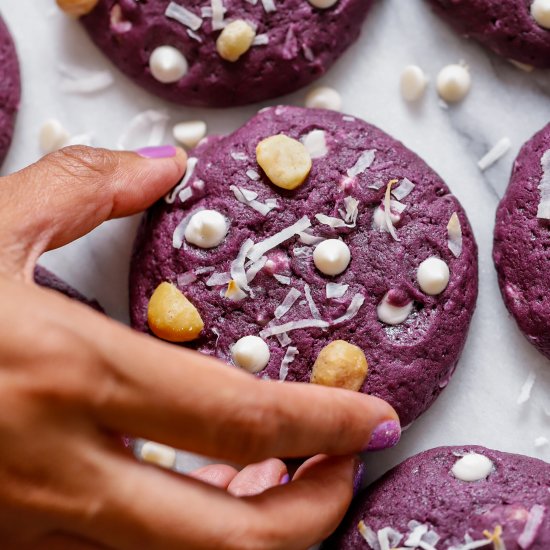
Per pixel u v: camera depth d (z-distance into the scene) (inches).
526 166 12.7
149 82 13.2
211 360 10.4
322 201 12.4
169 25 12.9
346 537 12.1
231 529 10.3
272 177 12.4
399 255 12.3
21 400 9.9
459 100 13.3
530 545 11.5
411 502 12.0
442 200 12.6
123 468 10.2
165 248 12.6
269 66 13.0
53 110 13.7
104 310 13.3
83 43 13.6
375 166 12.5
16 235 11.2
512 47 13.0
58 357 9.9
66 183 11.6
